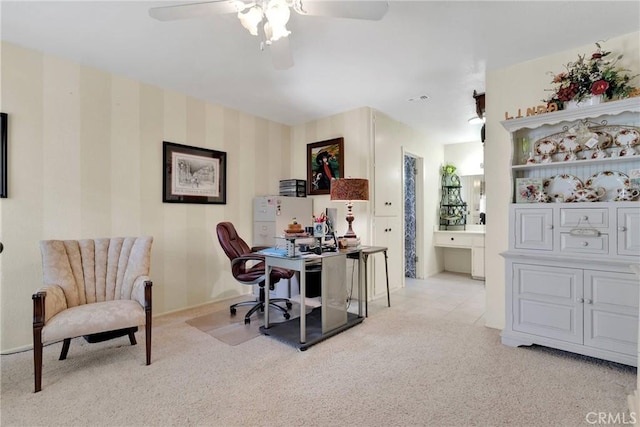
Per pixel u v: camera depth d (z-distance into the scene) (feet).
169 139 10.85
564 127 8.02
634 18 6.76
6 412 5.41
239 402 5.70
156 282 10.52
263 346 8.10
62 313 6.65
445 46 7.98
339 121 13.30
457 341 8.38
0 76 7.68
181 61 8.83
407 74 9.59
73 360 7.30
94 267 7.94
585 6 6.38
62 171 8.61
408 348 7.97
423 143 16.46
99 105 9.28
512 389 6.05
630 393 5.84
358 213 12.77
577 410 5.40
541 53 8.32
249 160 13.42
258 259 9.51
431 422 5.14
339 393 5.97
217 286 12.25
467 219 17.95
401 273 14.48
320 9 5.24
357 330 9.23
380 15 5.42
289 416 5.31
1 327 7.70
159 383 6.32
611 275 6.70
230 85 10.48
